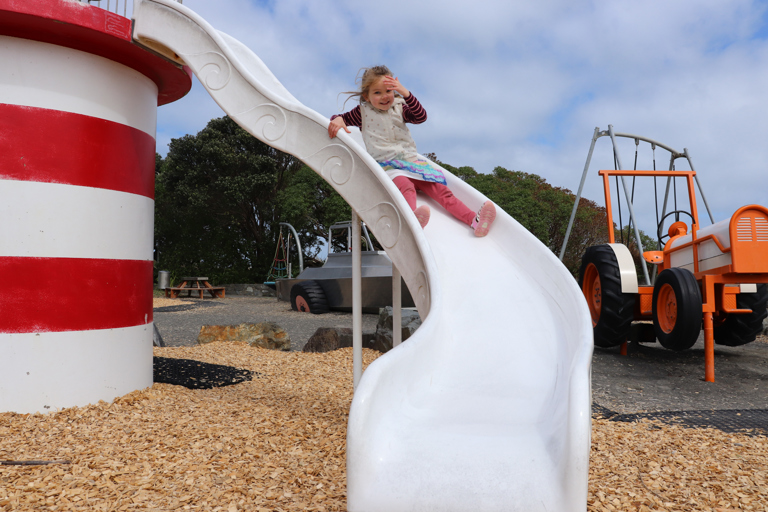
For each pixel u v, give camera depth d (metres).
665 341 5.34
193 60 3.48
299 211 22.14
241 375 4.73
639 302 6.27
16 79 3.37
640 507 2.15
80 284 3.54
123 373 3.79
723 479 2.46
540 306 2.59
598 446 2.90
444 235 3.23
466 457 1.62
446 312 2.56
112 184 3.73
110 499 2.15
